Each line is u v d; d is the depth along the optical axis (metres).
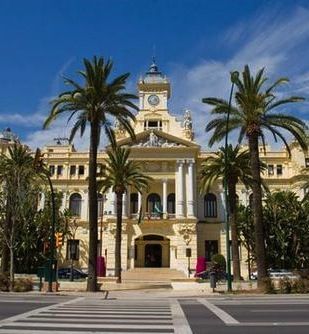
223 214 76.44
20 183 49.56
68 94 36.81
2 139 80.75
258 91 37.72
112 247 70.94
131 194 77.56
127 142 74.44
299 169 76.25
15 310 19.58
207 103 39.31
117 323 15.09
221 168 49.47
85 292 35.25
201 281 49.34
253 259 62.59
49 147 83.75
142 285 44.66
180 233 70.75
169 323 15.15
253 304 23.36
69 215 70.50
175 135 77.06
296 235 61.56
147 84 79.19
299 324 14.58
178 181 73.56
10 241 44.16
